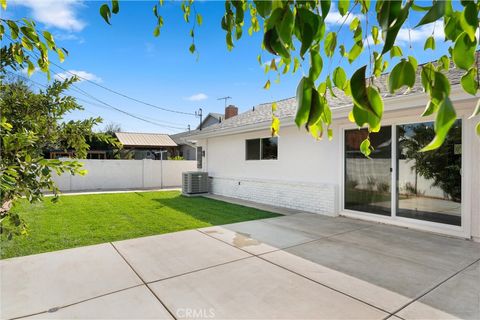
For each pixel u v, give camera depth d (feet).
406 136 20.10
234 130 32.91
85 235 17.95
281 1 2.38
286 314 9.22
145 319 8.92
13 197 5.80
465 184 17.19
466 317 9.02
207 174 41.06
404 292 10.66
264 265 13.19
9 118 6.84
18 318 8.91
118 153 67.05
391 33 2.27
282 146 29.73
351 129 23.59
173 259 13.89
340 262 13.58
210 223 21.68
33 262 13.33
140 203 31.73
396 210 20.71
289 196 28.84
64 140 7.70
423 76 2.94
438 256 14.38
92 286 11.03
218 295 10.43
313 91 2.53
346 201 24.06
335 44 3.45
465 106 17.08
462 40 2.65
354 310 9.45
